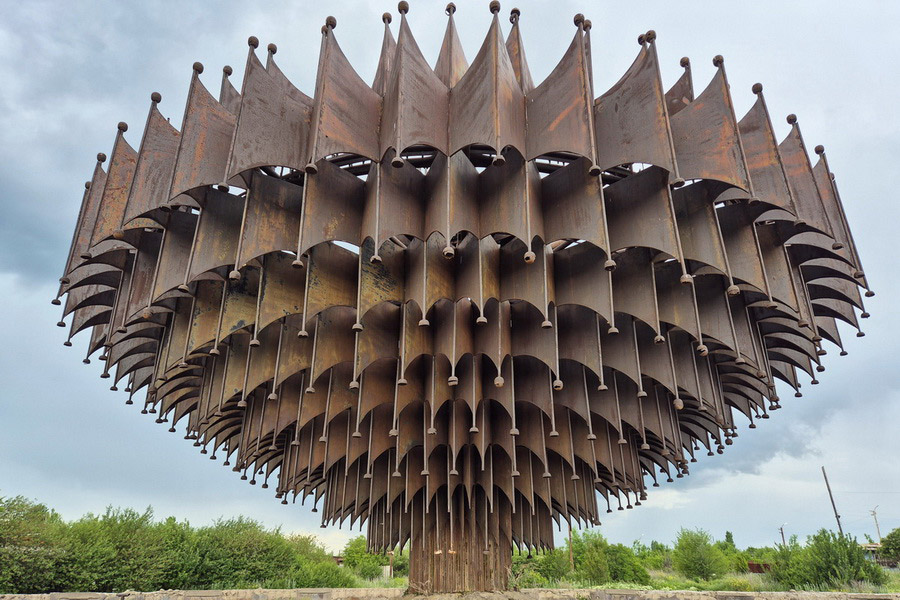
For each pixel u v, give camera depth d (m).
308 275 10.59
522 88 12.04
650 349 12.26
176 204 10.58
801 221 10.72
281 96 10.55
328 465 12.80
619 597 19.06
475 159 12.89
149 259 12.34
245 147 9.75
